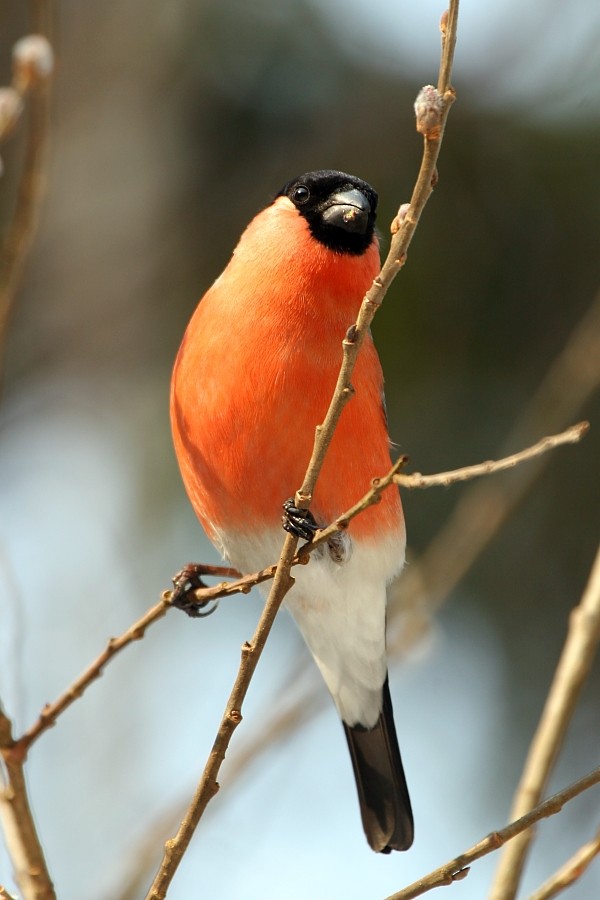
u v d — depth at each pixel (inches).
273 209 276.1
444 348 455.5
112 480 468.4
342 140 479.5
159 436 472.7
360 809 298.7
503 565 452.8
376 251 274.7
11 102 219.0
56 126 488.4
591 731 456.8
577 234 455.8
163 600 217.9
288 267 261.1
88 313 491.2
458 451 446.6
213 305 265.6
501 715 455.8
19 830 202.4
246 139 492.1
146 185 490.9
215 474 266.4
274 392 253.4
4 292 227.9
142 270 491.8
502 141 462.3
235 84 486.9
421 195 189.2
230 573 280.7
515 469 328.2
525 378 453.7
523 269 457.1
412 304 453.7
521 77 469.1
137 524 455.2
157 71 491.8
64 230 490.3
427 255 455.8
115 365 490.3
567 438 183.2
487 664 458.3
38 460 482.0
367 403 260.5
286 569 201.9
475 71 471.2
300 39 480.7
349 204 265.9
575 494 448.5
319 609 287.4
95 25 495.5
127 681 417.4
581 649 234.5
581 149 457.1
